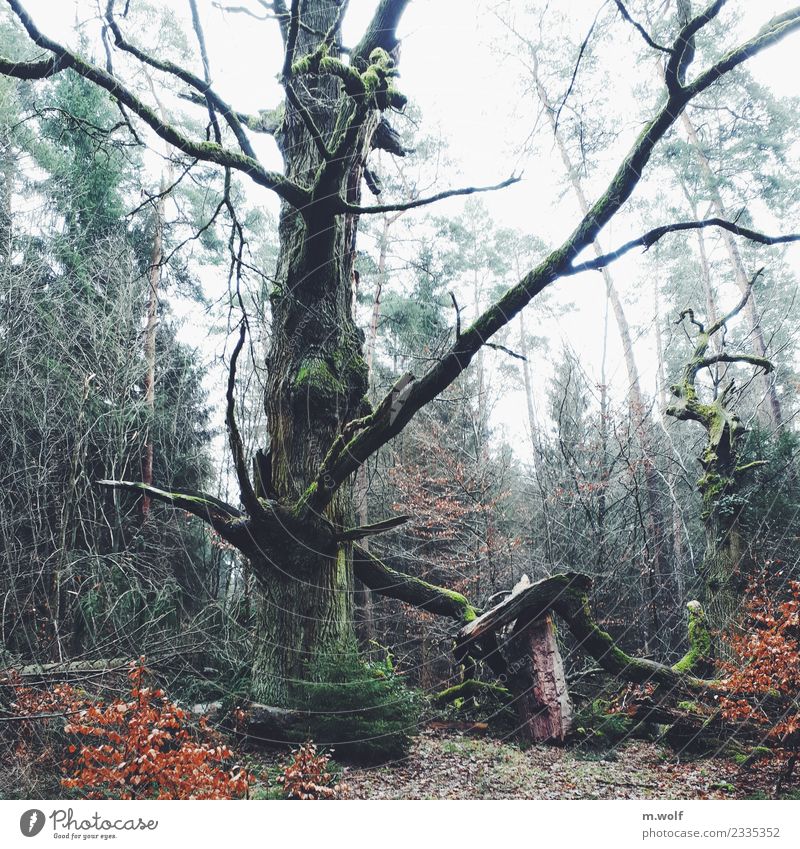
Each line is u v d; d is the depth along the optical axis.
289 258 9.56
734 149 14.88
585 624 9.62
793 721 6.47
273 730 7.83
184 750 5.13
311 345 9.52
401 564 17.50
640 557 15.04
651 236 6.96
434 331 19.00
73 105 15.16
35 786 5.83
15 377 12.03
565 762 8.07
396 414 7.59
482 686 10.39
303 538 8.55
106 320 13.88
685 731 8.35
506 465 19.91
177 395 16.31
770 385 15.94
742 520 10.62
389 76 8.12
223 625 10.63
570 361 16.77
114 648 9.06
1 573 9.95
